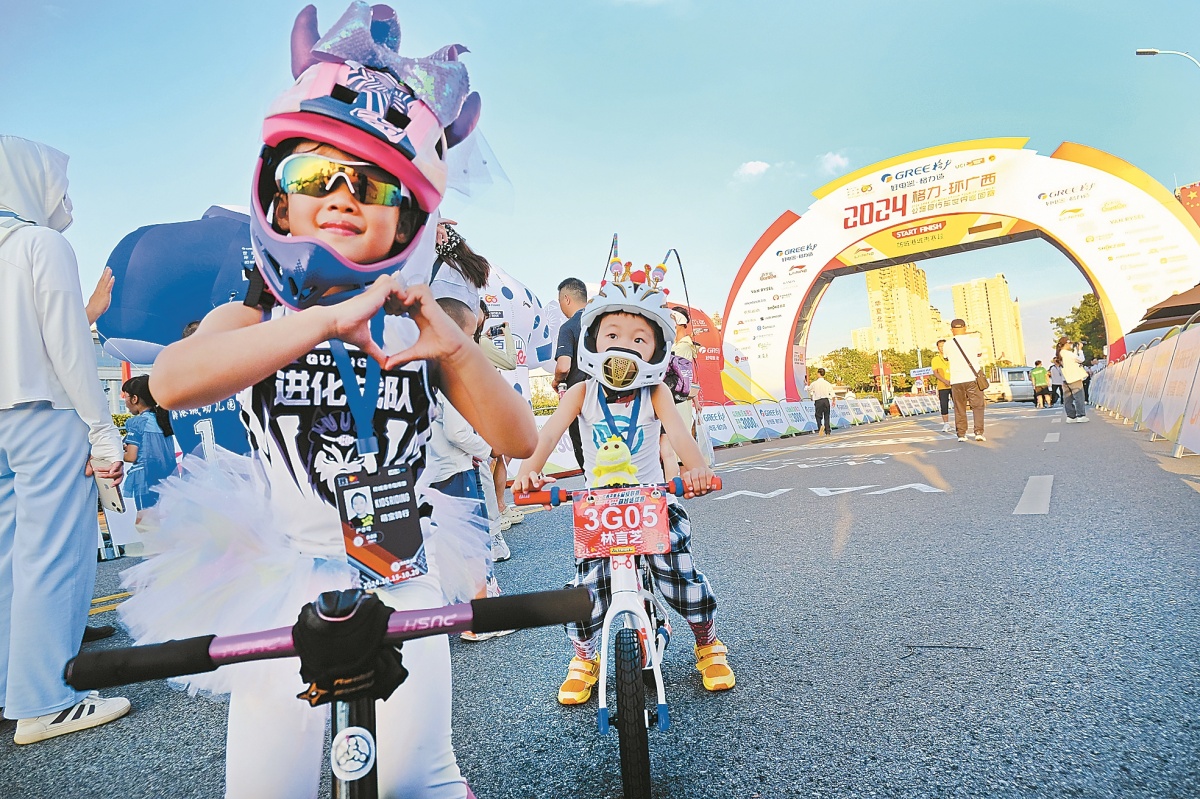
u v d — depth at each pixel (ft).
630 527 6.84
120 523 21.99
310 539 4.22
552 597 3.63
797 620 10.62
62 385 8.93
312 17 3.88
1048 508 16.70
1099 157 80.23
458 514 4.81
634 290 7.80
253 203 3.74
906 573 12.48
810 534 16.51
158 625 4.04
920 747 6.63
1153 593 10.11
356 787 3.32
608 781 6.60
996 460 26.84
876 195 91.50
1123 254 77.92
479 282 7.18
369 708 3.45
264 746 4.01
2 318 8.40
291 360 3.59
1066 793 5.69
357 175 3.65
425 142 3.80
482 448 11.40
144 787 7.29
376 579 3.87
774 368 96.94
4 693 9.11
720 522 19.33
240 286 15.43
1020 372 115.34
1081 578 11.16
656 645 7.06
